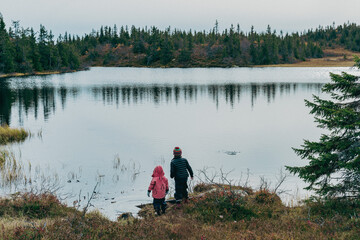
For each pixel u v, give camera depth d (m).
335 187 10.22
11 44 140.38
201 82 100.81
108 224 8.18
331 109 10.17
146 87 84.38
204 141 26.84
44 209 10.38
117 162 20.17
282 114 42.56
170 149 24.08
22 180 16.08
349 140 9.92
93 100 58.66
